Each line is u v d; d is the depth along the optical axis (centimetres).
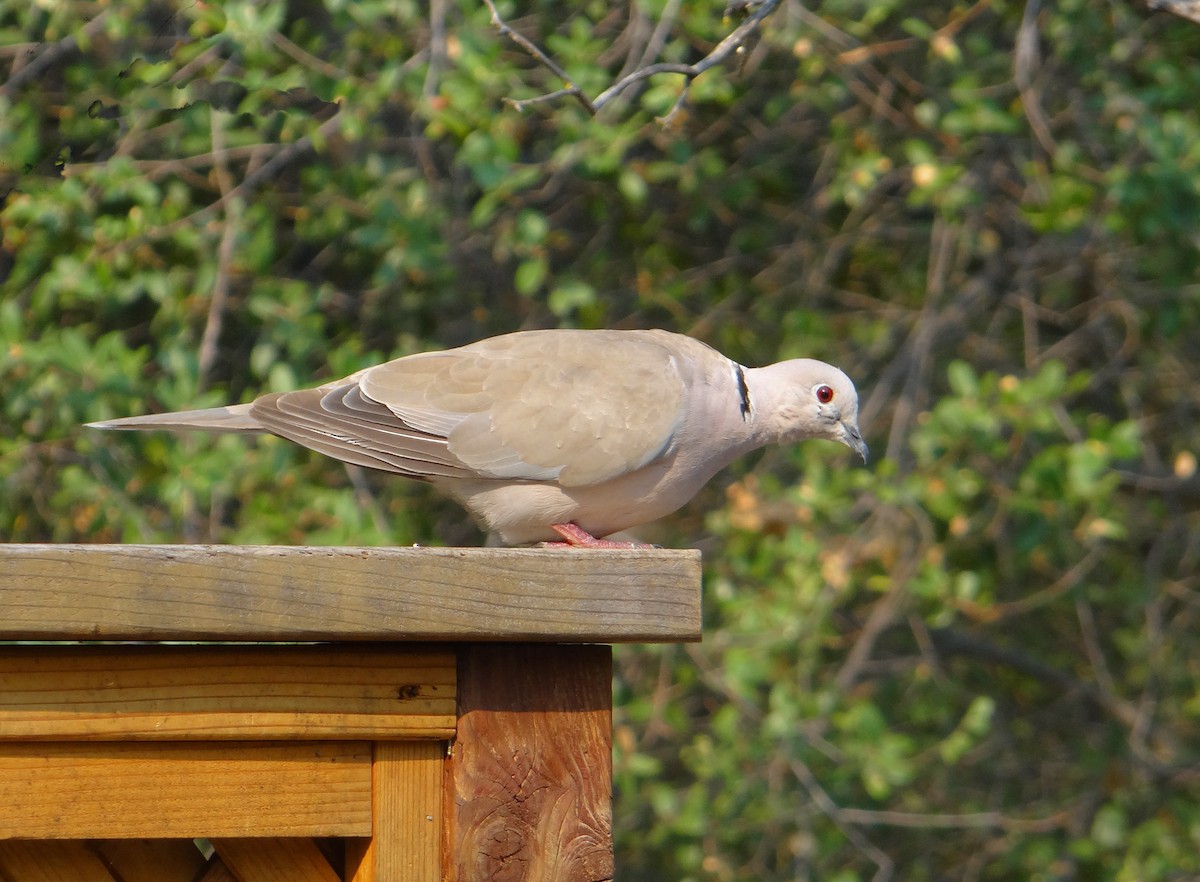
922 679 1409
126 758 427
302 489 1155
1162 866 1371
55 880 443
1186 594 1469
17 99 1111
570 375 678
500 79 1074
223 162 1216
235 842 453
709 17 1166
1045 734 1592
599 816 447
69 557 405
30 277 1197
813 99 1294
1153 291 1380
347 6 1076
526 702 445
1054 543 1368
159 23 1090
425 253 1164
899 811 1489
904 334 1457
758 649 1160
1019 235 1404
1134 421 1272
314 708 433
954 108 1310
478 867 437
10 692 416
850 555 1197
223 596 414
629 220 1421
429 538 1344
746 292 1465
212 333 1105
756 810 1244
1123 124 1264
